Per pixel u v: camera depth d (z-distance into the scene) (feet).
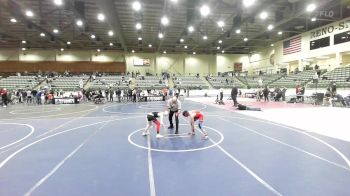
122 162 18.47
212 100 85.35
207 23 89.04
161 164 17.95
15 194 13.34
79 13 67.10
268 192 13.35
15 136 27.76
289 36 119.03
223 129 30.78
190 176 15.65
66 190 13.78
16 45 129.90
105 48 142.41
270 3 63.41
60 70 137.39
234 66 158.30
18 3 66.28
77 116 44.45
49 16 78.74
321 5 68.49
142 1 66.39
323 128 30.76
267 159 18.88
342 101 58.59
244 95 100.27
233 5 68.54
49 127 33.30
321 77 89.40
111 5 66.08
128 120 39.14
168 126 33.04
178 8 71.77
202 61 157.69
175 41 124.88
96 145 23.45
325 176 15.49
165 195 13.06
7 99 71.87
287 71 123.13
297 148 21.81
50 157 19.80
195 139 25.61
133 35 111.04
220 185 14.28
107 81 111.34
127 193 13.33
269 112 47.37
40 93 77.61
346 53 91.61
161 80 116.98
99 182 14.83
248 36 111.96
